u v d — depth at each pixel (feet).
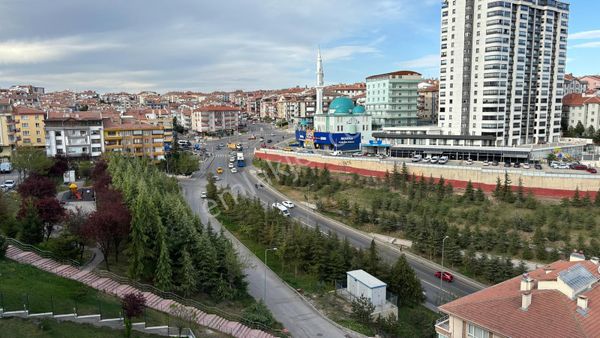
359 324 195.31
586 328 114.01
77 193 354.33
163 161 523.29
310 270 247.09
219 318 179.22
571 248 272.92
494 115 514.27
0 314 135.23
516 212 335.26
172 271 196.24
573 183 352.08
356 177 440.45
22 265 173.88
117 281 184.96
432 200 370.53
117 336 141.38
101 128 506.48
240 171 546.67
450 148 504.84
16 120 539.70
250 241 298.15
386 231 330.75
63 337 131.34
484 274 257.96
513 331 119.14
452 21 530.68
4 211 233.14
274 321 191.21
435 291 245.04
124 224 200.34
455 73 533.55
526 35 530.68
